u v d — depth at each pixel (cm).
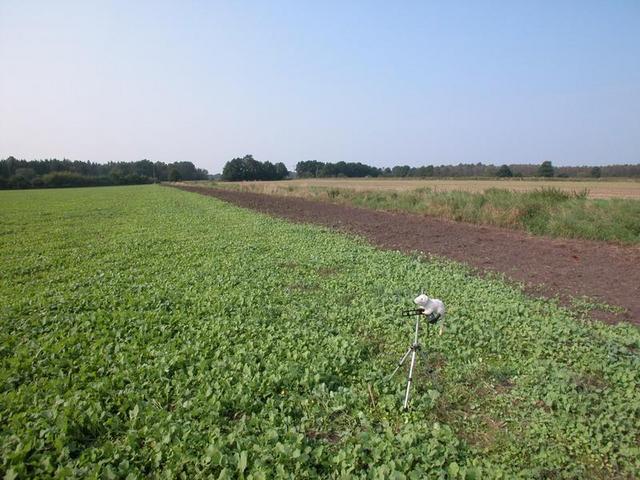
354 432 486
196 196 5484
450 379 614
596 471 438
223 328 770
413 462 432
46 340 726
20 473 404
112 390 555
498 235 2019
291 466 423
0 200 5100
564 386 579
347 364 642
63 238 1934
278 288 1068
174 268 1290
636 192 4084
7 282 1136
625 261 1456
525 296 1034
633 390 580
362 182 8750
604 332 792
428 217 2756
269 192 5803
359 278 1159
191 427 473
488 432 500
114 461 428
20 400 528
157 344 711
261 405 531
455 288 1066
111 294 1001
